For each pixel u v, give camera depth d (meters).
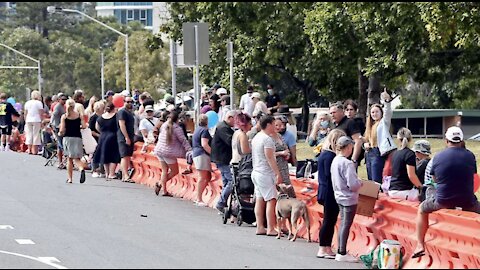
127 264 27.02
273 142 33.78
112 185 51.19
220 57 101.38
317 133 38.81
